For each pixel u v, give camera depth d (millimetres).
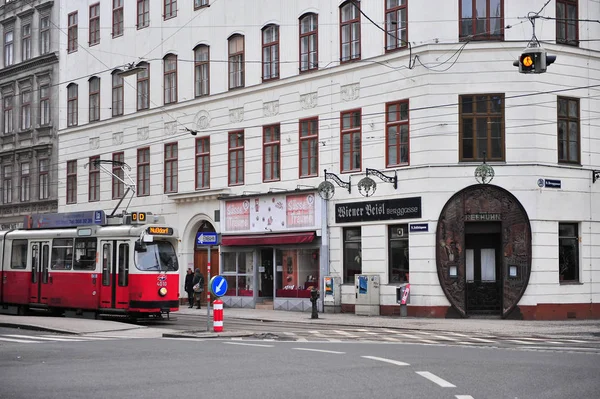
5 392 11789
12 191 53438
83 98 47938
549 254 29859
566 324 27297
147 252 27656
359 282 32062
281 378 12930
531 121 29891
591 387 12047
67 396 11336
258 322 29375
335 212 34031
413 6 31047
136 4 44406
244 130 38312
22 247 32375
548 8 30375
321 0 34969
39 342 20391
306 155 35562
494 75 30062
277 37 37000
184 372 13812
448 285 29969
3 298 33031
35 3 51688
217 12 39875
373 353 16984
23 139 52656
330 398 10953
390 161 32031
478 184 29891
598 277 30922
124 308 27516
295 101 36000
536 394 11352
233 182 38844
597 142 31391
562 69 30594
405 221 31094
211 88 40062
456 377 13000
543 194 29859
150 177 43281
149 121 43469
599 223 31109
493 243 30562
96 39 47062
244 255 38156
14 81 53469
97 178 46812
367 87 33000
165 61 42688
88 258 29141
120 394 11461
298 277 35594
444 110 30281
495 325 26766
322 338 22188
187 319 30656
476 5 30344
